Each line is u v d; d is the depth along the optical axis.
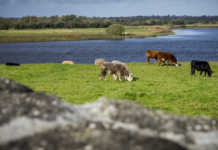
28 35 130.62
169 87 19.06
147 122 6.48
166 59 31.59
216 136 6.14
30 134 5.40
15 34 133.75
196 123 6.72
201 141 5.86
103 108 7.21
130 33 158.25
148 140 5.40
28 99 6.85
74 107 7.20
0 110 6.15
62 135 5.42
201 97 16.42
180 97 16.36
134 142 5.29
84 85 19.02
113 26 146.88
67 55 67.88
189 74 25.41
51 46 92.12
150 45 93.25
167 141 5.43
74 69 26.69
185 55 63.81
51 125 5.82
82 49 82.12
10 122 5.73
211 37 136.75
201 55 63.59
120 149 5.00
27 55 67.69
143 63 33.88
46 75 22.97
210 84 20.52
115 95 16.03
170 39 123.75
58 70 25.66
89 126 5.87
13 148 4.93
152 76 23.94
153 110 7.47
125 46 90.62
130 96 15.98
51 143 5.14
